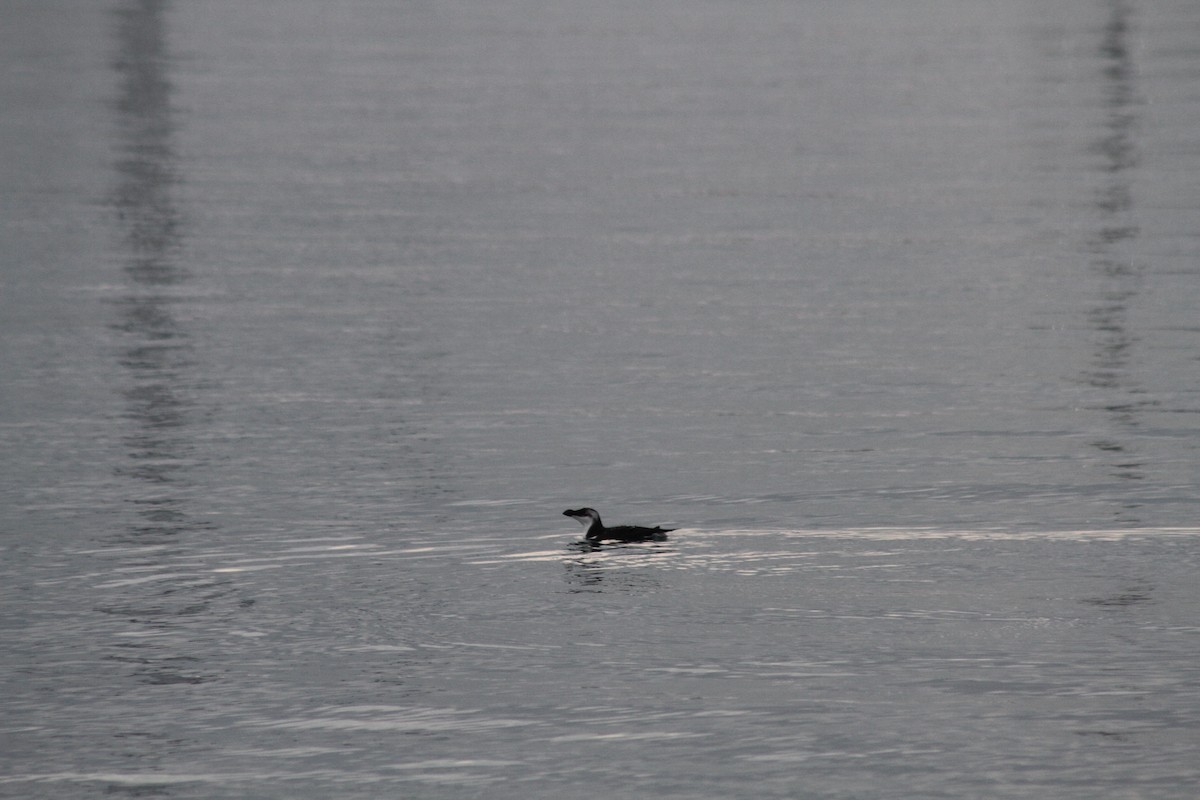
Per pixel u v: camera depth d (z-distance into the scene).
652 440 78.06
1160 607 53.69
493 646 51.25
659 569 58.62
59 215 137.88
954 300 107.69
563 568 58.81
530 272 117.00
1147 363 91.44
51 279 115.31
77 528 64.75
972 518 64.75
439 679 48.81
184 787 42.41
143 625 53.59
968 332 99.44
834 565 58.84
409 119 186.00
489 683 48.47
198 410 83.88
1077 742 43.78
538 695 47.53
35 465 74.31
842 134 174.88
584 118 185.88
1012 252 121.50
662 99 198.00
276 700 47.47
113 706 47.22
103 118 188.75
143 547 62.12
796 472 72.25
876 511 66.00
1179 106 187.75
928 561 59.09
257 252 124.19
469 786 42.19
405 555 60.78
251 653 51.03
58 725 46.00
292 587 57.22
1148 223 130.50
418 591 56.59
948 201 140.50
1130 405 83.12
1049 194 142.62
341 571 58.91
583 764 43.25
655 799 41.28
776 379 89.56
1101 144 166.50
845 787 41.66
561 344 97.62
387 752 44.16
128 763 43.75
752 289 111.44
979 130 175.88
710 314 104.75
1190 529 62.78
